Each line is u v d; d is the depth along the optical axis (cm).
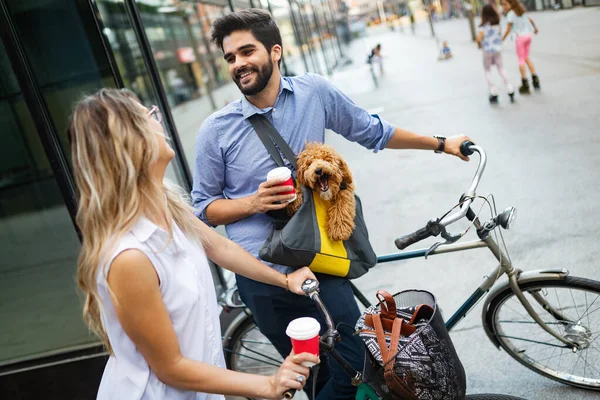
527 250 387
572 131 629
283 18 1079
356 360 216
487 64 868
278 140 218
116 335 142
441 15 5231
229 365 286
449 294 358
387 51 2827
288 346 235
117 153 133
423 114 930
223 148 222
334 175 202
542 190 482
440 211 496
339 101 234
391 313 177
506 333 287
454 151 247
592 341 248
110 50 297
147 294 133
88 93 298
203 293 151
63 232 363
